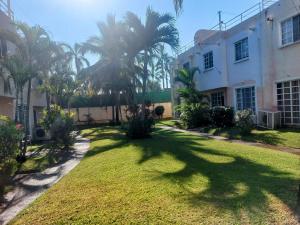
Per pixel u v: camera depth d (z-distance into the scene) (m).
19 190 6.96
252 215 4.26
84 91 32.38
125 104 33.97
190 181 6.14
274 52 15.23
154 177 6.67
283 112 14.90
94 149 12.68
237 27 18.48
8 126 8.45
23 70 11.66
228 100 19.95
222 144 11.31
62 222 4.59
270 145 11.00
